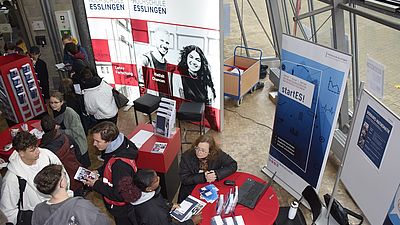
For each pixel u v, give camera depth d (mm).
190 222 2906
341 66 3291
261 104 6871
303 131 3957
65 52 6223
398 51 3689
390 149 3006
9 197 2816
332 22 4406
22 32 7031
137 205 2598
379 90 3162
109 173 3027
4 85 5457
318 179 3943
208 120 5871
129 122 6234
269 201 3266
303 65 3693
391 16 3455
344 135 5047
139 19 5648
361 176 3570
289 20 7113
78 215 2354
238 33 7996
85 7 5906
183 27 5219
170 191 4230
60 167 2506
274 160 4613
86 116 5289
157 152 3830
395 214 2988
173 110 4078
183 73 5629
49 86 7465
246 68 7262
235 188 3311
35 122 4770
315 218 3328
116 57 6266
